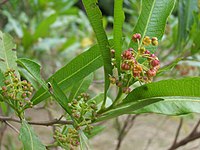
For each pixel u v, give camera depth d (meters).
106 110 0.19
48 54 0.53
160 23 0.19
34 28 0.52
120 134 0.44
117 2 0.17
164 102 0.19
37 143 0.18
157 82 0.17
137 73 0.17
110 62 0.18
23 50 0.45
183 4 0.31
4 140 0.48
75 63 0.20
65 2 0.56
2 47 0.23
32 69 0.18
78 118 0.19
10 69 0.20
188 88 0.17
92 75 0.23
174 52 0.42
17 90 0.19
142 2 0.19
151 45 0.19
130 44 0.19
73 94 0.22
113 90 0.47
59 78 0.20
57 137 0.21
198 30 0.31
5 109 0.27
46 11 0.54
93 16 0.17
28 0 0.53
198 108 0.19
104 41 0.18
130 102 0.18
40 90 0.20
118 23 0.17
